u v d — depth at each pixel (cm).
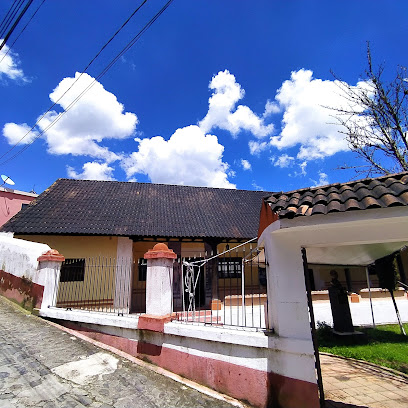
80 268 1141
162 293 524
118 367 461
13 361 441
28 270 771
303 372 358
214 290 1249
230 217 1530
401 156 893
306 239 390
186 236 1262
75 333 592
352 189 368
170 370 471
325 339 871
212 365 430
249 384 391
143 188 1742
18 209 2031
